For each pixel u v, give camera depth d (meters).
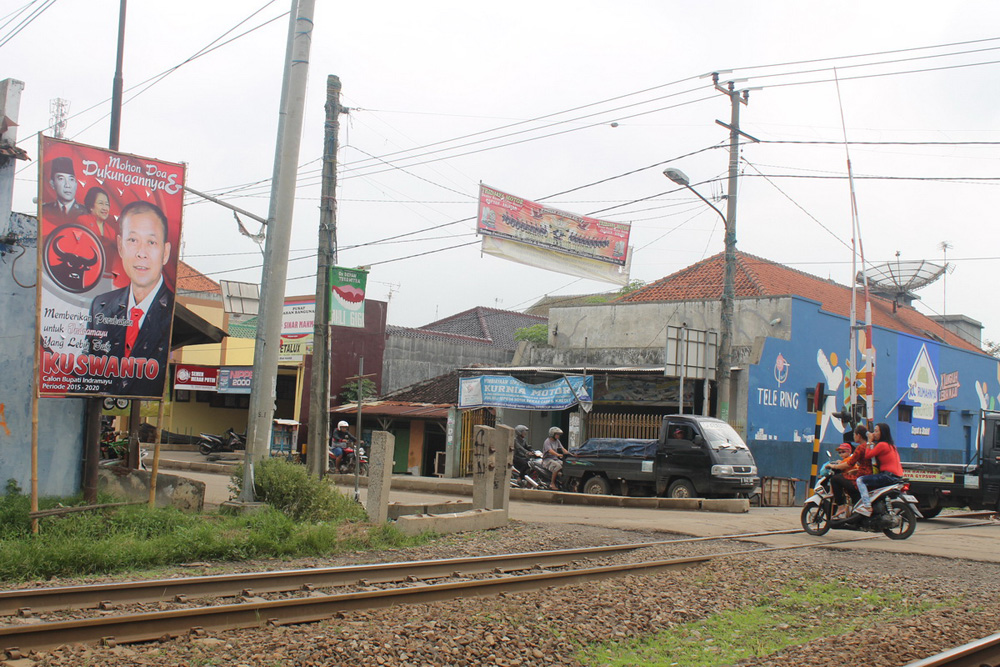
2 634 5.95
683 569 10.49
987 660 6.52
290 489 13.52
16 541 9.95
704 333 23.36
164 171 12.49
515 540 12.85
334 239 16.72
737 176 21.94
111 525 11.48
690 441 19.72
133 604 7.54
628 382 26.86
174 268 12.57
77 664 5.76
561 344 30.78
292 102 14.33
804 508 14.63
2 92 12.37
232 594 8.10
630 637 7.34
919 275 40.47
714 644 7.28
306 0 14.42
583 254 23.88
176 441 37.19
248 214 14.39
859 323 29.67
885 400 30.91
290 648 6.19
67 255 11.53
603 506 19.44
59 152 11.52
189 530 11.12
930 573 10.96
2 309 12.52
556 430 22.59
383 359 36.25
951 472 18.75
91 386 11.75
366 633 6.64
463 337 40.19
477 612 7.57
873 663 6.43
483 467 14.78
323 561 10.61
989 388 39.62
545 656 6.57
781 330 26.20
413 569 9.62
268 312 14.11
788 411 25.70
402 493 22.25
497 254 22.28
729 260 21.97
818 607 8.70
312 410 16.33
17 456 12.69
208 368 34.53
